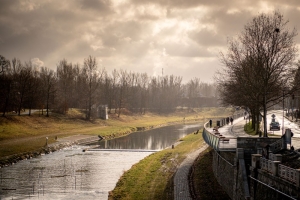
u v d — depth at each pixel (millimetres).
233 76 56562
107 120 127688
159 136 99812
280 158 25578
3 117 90688
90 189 42219
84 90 123938
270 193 23656
